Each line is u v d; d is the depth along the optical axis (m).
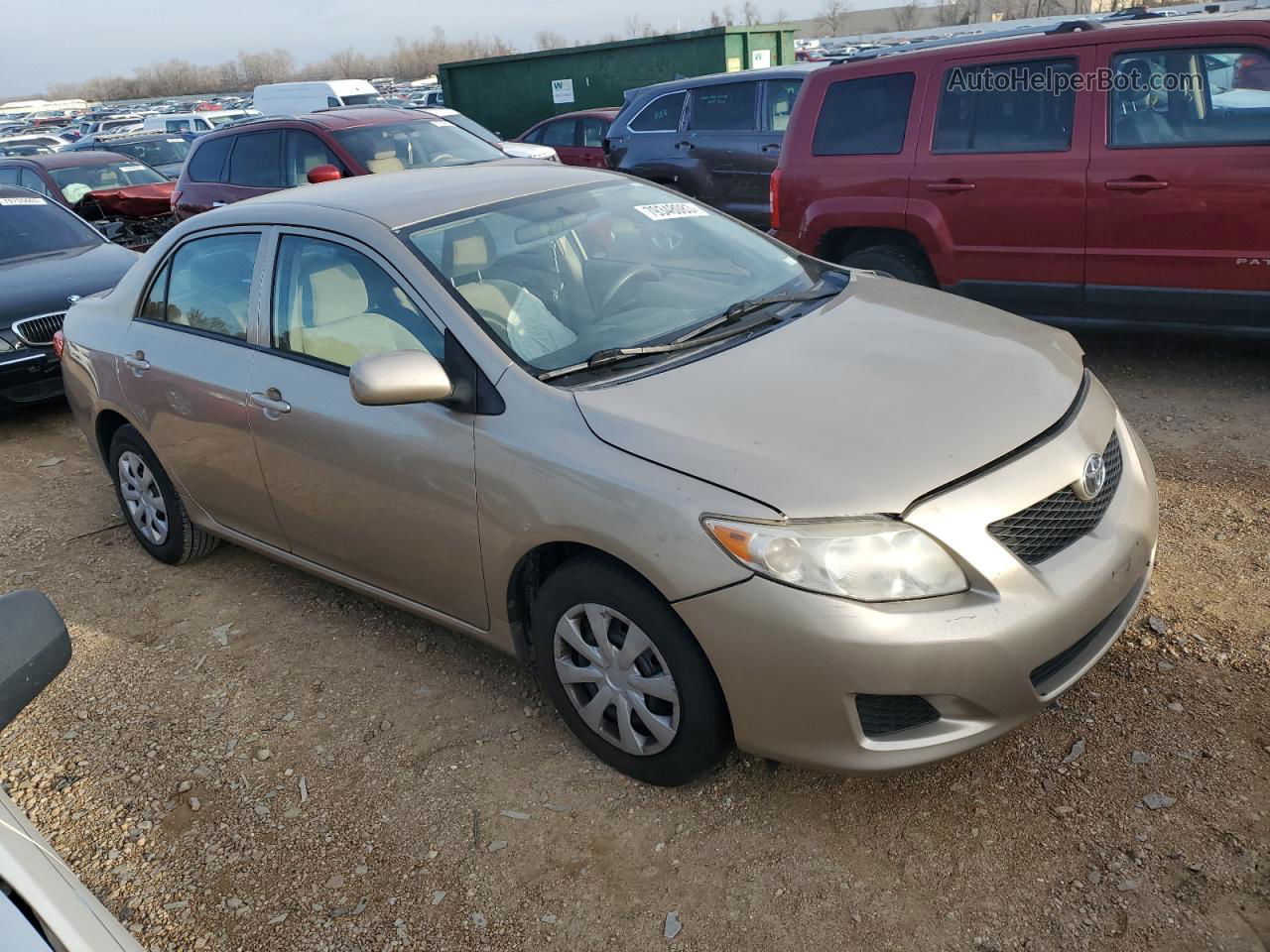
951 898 2.42
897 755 2.42
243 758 3.22
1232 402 5.13
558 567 2.94
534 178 3.88
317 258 3.49
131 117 39.62
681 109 10.44
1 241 7.71
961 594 2.39
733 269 3.68
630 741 2.81
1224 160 4.87
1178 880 2.38
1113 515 2.73
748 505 2.39
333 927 2.55
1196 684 2.99
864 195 6.12
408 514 3.15
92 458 6.27
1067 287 5.51
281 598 4.22
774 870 2.56
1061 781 2.71
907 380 2.80
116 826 2.98
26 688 1.79
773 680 2.41
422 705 3.38
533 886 2.61
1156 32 5.05
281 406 3.47
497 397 2.89
